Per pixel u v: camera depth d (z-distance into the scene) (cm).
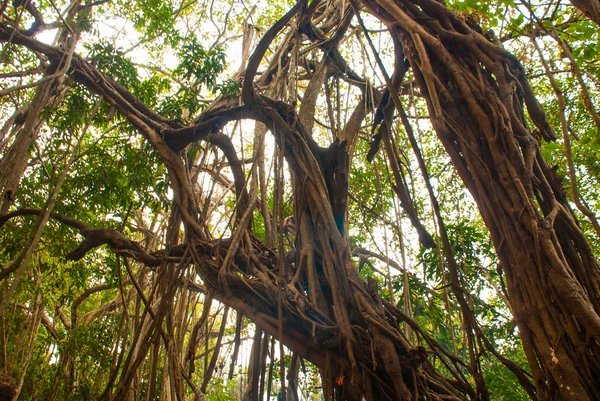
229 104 566
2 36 470
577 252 269
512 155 276
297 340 391
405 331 477
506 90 296
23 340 777
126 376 424
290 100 504
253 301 418
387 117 486
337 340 361
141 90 600
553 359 233
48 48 486
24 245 620
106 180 632
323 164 448
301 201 440
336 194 438
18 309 879
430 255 668
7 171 448
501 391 620
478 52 313
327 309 396
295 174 453
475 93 303
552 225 256
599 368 222
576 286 238
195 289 682
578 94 669
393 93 347
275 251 476
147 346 433
